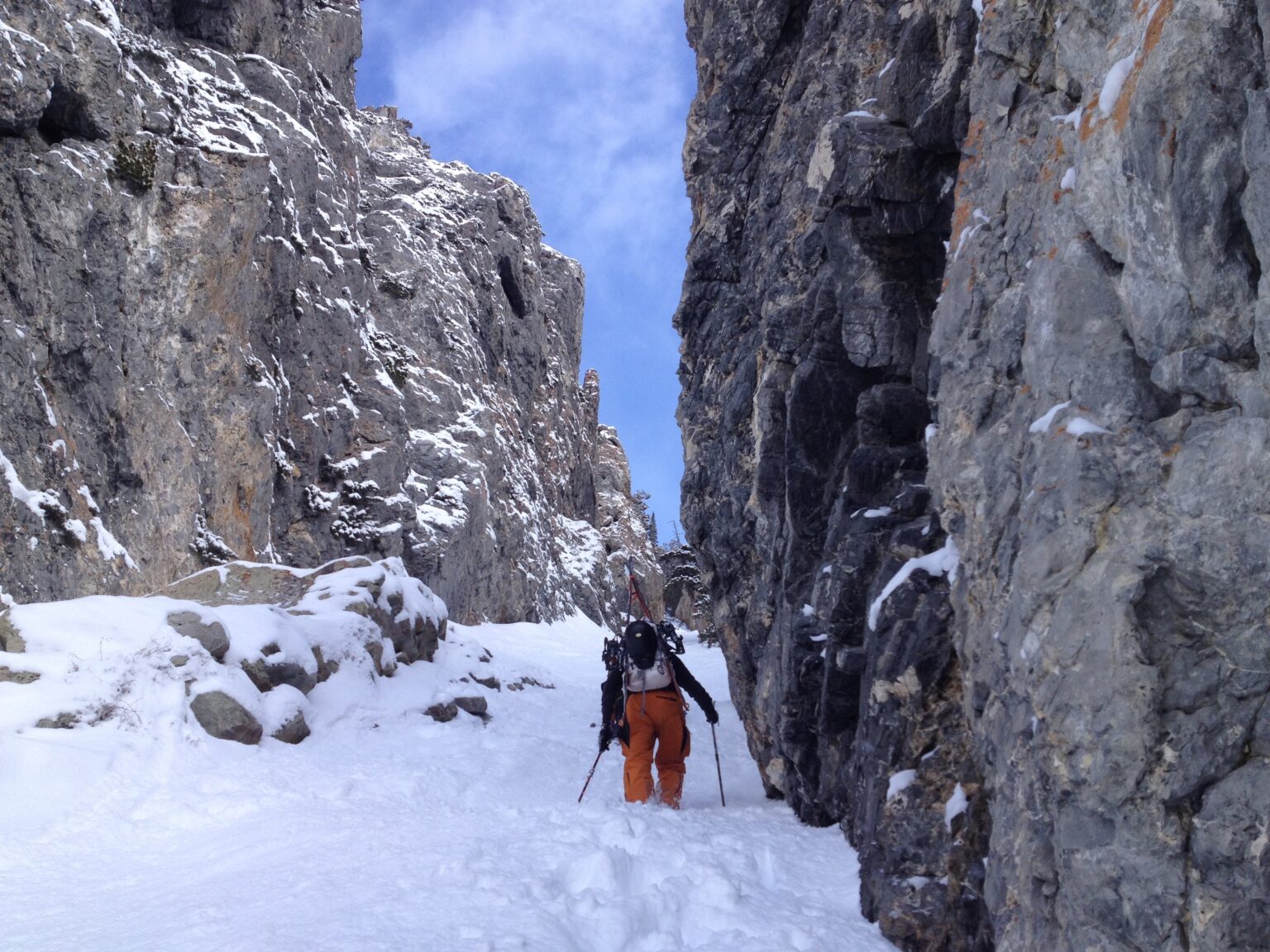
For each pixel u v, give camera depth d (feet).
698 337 29.60
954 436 12.50
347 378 73.46
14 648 24.75
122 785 20.24
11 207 38.96
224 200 51.11
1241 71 7.63
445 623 43.37
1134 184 8.34
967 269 12.76
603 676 60.18
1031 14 12.09
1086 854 8.23
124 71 47.19
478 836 15.89
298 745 26.30
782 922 12.71
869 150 17.62
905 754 13.96
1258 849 7.11
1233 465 7.53
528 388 127.24
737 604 25.66
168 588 36.37
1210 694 7.57
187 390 48.70
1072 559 8.76
